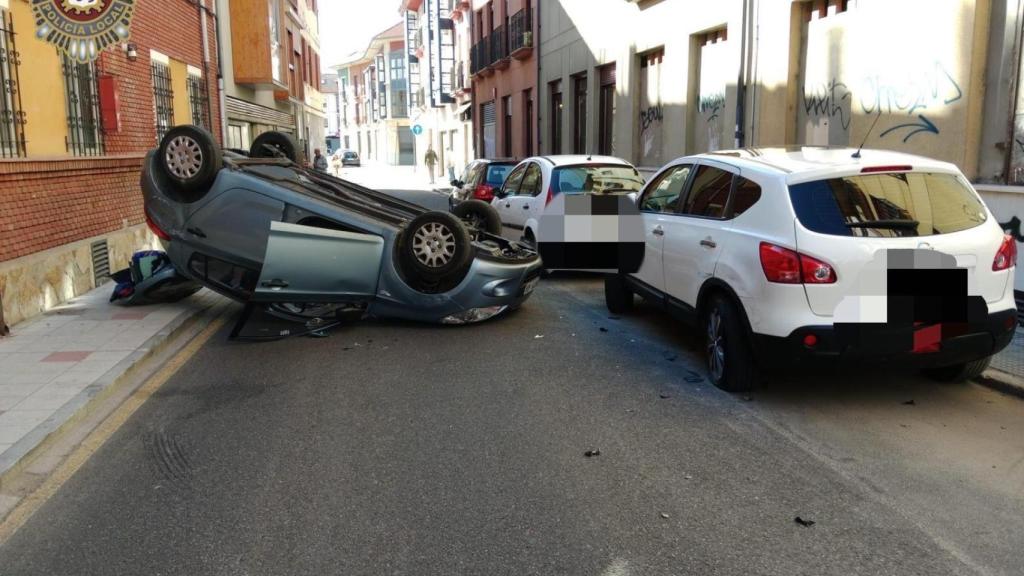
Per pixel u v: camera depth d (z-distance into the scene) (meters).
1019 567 3.40
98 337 7.28
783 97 11.94
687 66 15.01
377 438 4.95
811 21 11.45
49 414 5.22
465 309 7.73
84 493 4.22
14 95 8.23
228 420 5.32
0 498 4.19
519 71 28.30
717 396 5.71
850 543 3.61
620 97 18.48
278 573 3.38
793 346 5.06
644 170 17.19
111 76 10.29
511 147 31.20
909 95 9.09
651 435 4.97
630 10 17.62
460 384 6.08
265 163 8.61
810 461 4.54
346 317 7.98
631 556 3.51
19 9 8.39
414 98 61.59
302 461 4.60
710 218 6.14
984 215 5.29
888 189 5.23
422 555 3.53
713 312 5.91
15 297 7.81
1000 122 8.12
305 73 34.31
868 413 5.32
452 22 46.75
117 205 10.91
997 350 5.25
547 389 5.94
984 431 4.98
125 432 5.13
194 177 7.53
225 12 19.20
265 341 7.51
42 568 3.46
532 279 8.34
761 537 3.67
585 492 4.16
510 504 4.02
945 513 3.90
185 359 6.90
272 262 7.27
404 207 9.16
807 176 5.29
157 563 3.48
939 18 8.60
